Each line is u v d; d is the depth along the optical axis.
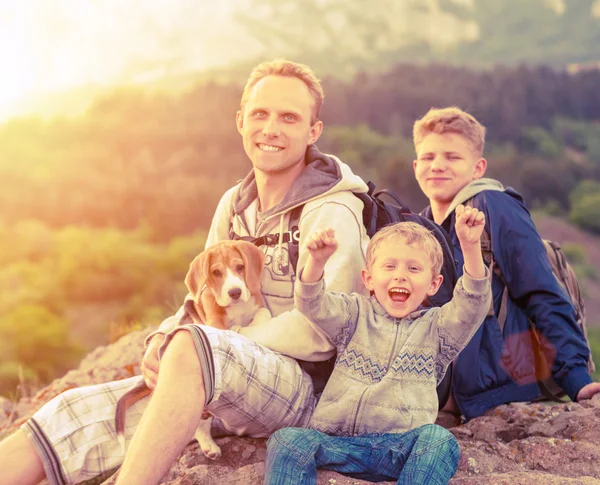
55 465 2.32
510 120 188.75
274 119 2.81
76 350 87.38
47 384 5.10
